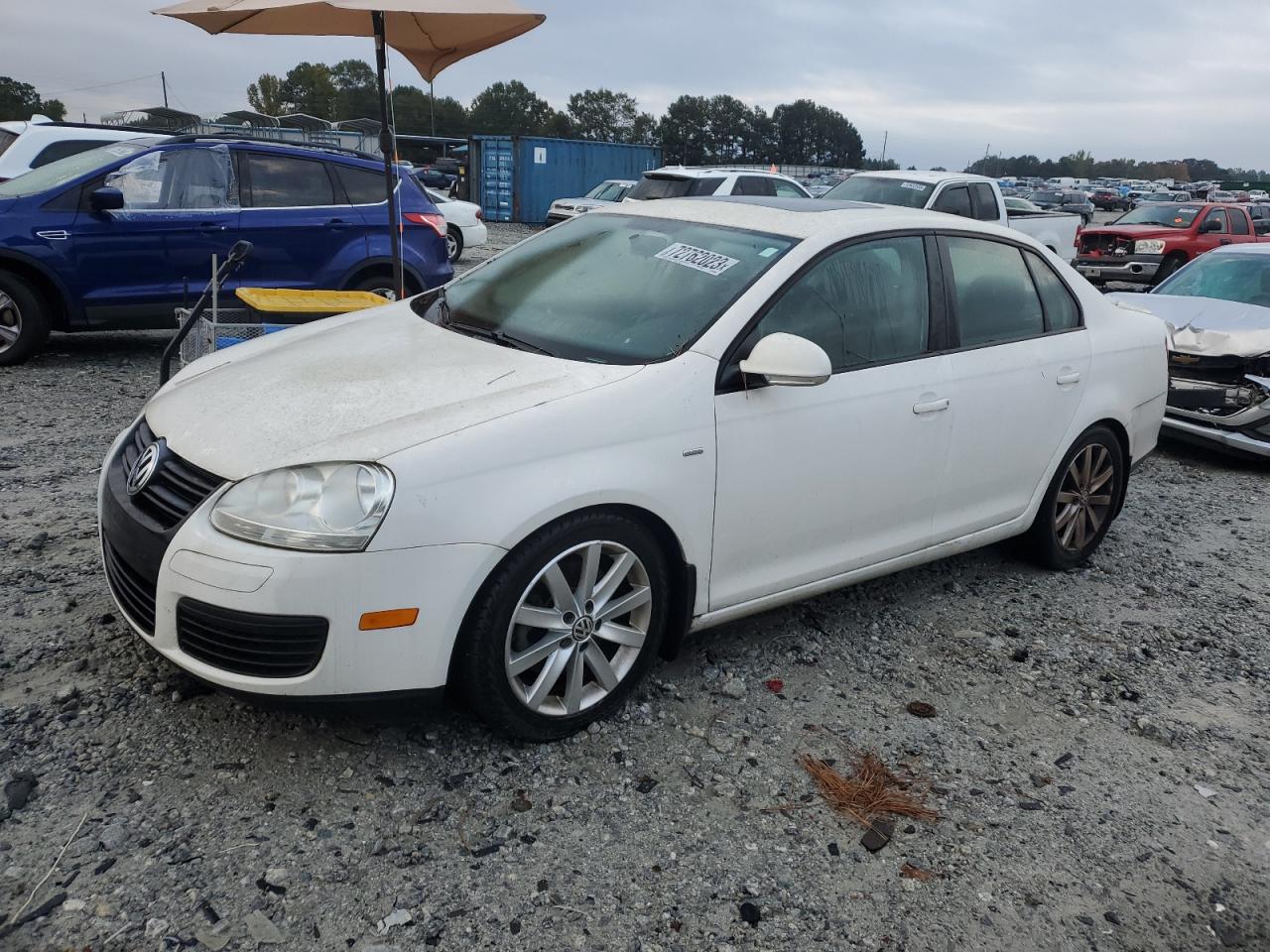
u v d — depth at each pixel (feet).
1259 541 17.95
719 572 10.78
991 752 10.59
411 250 27.94
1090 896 8.57
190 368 11.91
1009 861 8.92
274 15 18.26
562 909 7.89
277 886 7.86
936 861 8.84
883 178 44.96
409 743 9.78
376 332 12.10
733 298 10.94
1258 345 22.18
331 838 8.43
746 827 9.05
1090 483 15.40
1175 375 23.09
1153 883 8.81
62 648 10.91
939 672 12.19
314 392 9.82
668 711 10.75
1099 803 9.86
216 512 8.55
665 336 10.73
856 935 7.91
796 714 10.94
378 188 27.63
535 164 99.35
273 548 8.29
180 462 9.27
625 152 103.86
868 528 12.17
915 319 12.46
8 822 8.27
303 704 8.58
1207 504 20.16
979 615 13.89
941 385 12.46
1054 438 14.25
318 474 8.51
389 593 8.45
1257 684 12.56
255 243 25.70
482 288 13.00
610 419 9.57
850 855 8.82
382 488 8.43
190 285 25.27
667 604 10.59
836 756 10.25
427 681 8.80
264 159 26.12
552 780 9.43
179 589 8.55
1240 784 10.38
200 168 25.32
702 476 10.21
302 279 26.48
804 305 11.29
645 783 9.50
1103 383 14.85
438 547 8.55
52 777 8.84
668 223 12.96
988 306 13.48
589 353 10.71
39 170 25.90
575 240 13.38
